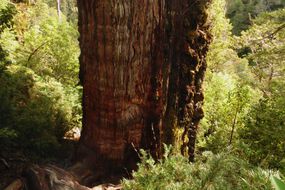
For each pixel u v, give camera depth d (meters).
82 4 4.09
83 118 4.69
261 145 5.26
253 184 2.81
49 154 4.83
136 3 4.02
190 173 3.24
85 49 4.25
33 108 4.79
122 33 4.04
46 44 6.79
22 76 5.05
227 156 3.16
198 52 5.06
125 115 4.39
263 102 5.89
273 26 7.60
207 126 7.34
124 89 4.27
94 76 4.27
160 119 4.62
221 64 11.37
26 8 8.92
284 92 6.00
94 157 4.54
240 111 7.09
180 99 5.01
